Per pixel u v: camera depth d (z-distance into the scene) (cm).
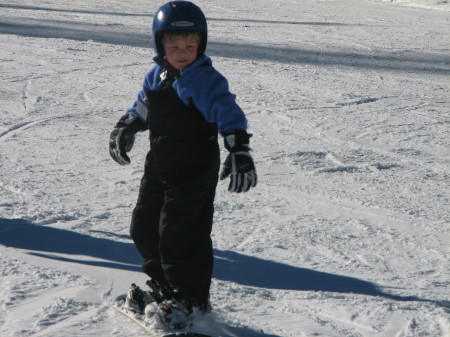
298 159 1377
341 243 894
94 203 1040
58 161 1289
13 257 796
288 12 5934
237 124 588
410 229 964
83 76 2305
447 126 1762
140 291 655
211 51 3144
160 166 622
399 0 7538
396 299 716
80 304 670
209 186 627
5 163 1254
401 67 2995
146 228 653
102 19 4497
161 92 611
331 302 698
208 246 638
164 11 596
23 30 3638
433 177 1280
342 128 1695
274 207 1048
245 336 614
